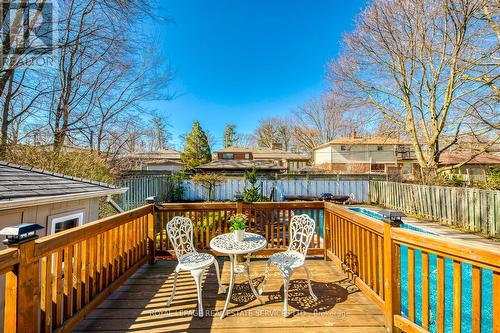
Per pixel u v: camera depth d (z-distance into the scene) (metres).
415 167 18.50
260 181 14.70
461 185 10.21
